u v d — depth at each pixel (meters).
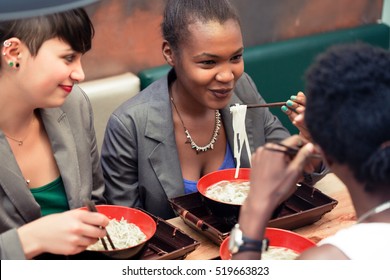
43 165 2.22
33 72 1.92
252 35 3.87
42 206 2.23
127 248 1.85
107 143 2.60
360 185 1.36
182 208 2.23
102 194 2.51
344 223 2.27
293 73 3.79
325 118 1.33
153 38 3.56
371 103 1.29
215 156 2.62
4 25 1.85
